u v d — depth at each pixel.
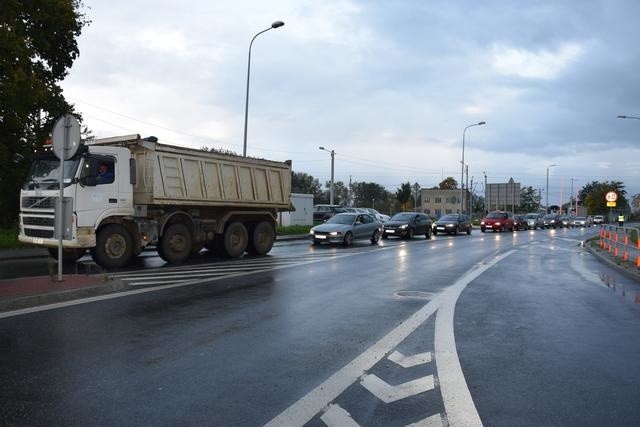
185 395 4.66
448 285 11.54
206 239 16.14
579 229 55.28
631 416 4.33
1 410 4.28
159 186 14.34
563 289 11.31
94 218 12.91
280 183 18.62
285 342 6.48
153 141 14.55
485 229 44.34
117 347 6.14
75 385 4.88
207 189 15.84
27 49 19.36
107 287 9.82
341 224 23.83
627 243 17.38
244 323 7.47
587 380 5.23
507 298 9.97
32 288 9.15
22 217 13.45
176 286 10.66
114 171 13.29
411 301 9.44
